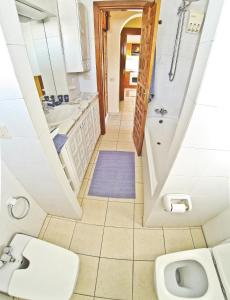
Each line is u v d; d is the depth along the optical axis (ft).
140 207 5.90
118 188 6.68
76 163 5.70
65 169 4.76
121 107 15.61
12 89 2.49
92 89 9.27
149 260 4.48
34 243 4.13
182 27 6.39
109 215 5.62
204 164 3.02
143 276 4.19
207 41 1.99
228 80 2.04
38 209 5.09
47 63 6.46
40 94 6.44
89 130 7.53
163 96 8.29
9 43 2.18
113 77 12.92
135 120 9.62
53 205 5.04
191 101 2.45
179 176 3.28
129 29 14.98
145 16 6.82
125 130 11.31
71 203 4.81
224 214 4.19
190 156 2.89
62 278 3.69
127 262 4.45
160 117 8.71
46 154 3.43
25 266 4.03
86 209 5.84
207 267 3.53
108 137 10.44
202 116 2.36
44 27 5.84
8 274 3.65
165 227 5.21
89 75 8.89
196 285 3.63
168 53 7.27
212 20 1.87
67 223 5.39
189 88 2.56
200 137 2.60
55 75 6.86
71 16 5.95
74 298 3.87
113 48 11.74
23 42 2.49
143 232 5.10
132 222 5.39
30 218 4.73
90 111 7.61
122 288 4.00
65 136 4.57
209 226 4.75
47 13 5.19
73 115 5.76
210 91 2.14
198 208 4.20
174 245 4.78
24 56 2.54
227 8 1.63
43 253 4.01
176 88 7.90
